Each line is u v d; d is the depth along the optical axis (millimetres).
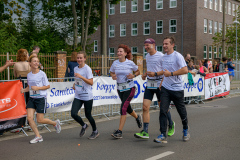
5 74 13773
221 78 12859
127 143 5520
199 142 5520
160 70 5680
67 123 7645
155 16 35125
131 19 37062
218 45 34188
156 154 4773
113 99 8562
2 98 6062
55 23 25766
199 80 11477
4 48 17406
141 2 36188
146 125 5699
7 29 21500
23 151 5070
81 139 5898
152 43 5711
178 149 5062
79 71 5691
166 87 5246
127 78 5828
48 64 15484
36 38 23172
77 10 25547
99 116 8555
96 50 40344
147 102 5695
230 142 5508
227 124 7219
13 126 6223
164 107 5219
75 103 5730
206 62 16438
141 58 19328
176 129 6711
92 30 27312
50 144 5523
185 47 32906
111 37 38719
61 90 7344
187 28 32750
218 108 10133
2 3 19578
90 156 4723
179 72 5094
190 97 11492
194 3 32219
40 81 5555
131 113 6297
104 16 22453
